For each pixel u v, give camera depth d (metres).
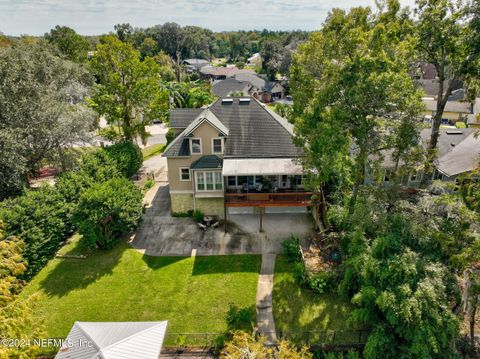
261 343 17.98
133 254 28.73
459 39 26.70
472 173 23.80
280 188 33.59
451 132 39.84
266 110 34.94
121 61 44.59
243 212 34.62
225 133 31.83
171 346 20.77
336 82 23.30
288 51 117.38
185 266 27.23
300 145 25.98
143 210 34.28
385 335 19.02
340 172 24.17
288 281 25.38
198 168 31.66
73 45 99.38
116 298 24.25
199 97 67.94
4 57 39.72
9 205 27.42
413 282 18.62
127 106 46.22
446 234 19.80
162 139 63.94
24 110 36.75
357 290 22.67
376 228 22.31
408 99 22.22
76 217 27.98
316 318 22.28
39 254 26.78
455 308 19.73
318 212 31.67
